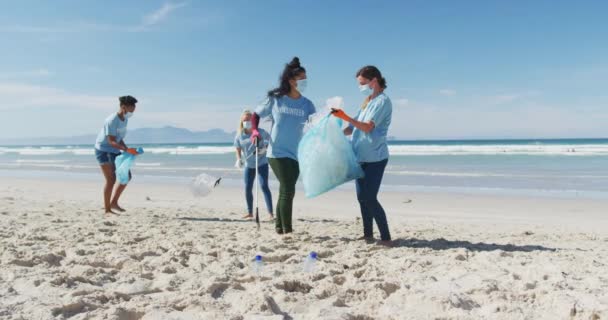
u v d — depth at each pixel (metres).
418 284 3.02
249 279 3.07
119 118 6.71
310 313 2.46
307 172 4.42
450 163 21.73
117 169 6.88
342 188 12.07
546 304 2.60
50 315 2.26
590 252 4.31
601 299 2.62
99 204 8.59
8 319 2.18
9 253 3.57
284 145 4.80
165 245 4.29
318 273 3.23
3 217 5.96
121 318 2.32
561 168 17.72
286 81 4.75
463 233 5.75
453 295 2.68
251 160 6.80
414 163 22.25
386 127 4.39
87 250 3.86
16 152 51.38
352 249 4.23
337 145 4.30
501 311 2.51
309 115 4.73
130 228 5.36
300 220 7.01
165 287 2.86
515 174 15.75
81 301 2.44
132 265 3.41
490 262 3.71
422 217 7.71
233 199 9.97
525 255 4.09
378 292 2.80
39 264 3.34
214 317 2.30
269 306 2.46
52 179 15.57
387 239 4.46
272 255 3.85
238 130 6.98
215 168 20.08
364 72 4.37
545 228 6.38
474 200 9.94
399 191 11.88
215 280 2.97
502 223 6.93
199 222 6.24
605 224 6.81
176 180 14.93
